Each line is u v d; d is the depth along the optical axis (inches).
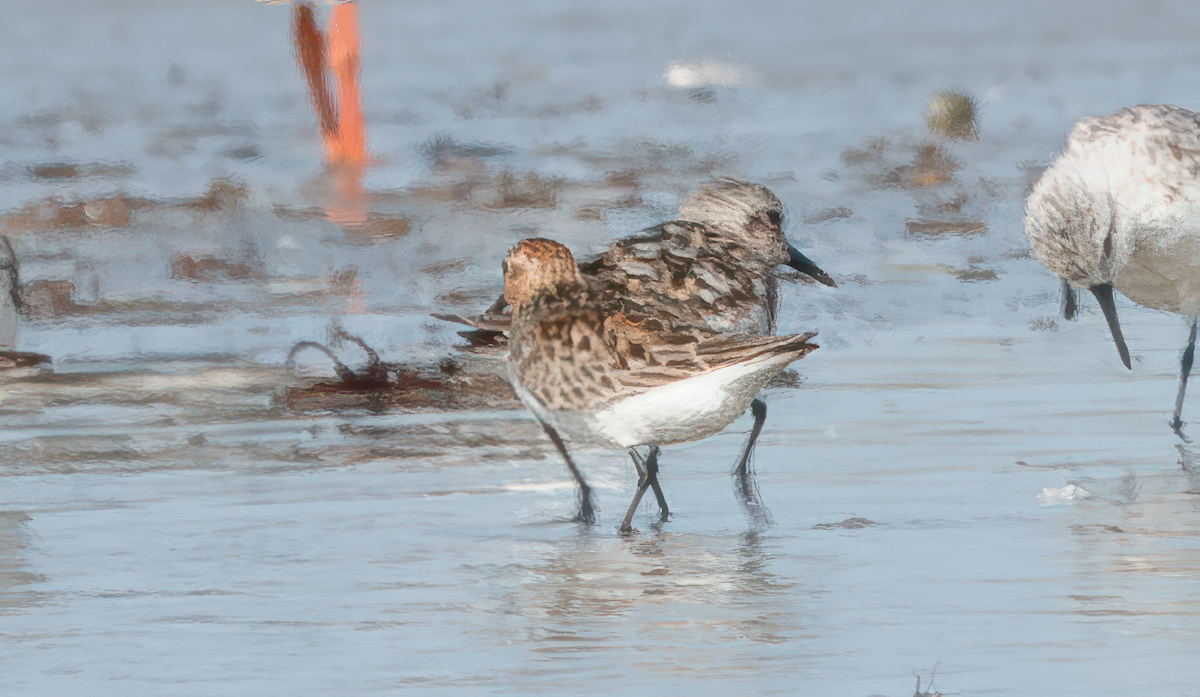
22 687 258.5
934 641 277.4
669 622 293.1
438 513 380.2
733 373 336.5
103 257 721.6
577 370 341.7
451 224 783.7
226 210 813.9
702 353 335.3
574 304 346.3
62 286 653.9
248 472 418.0
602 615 297.6
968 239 765.3
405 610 302.0
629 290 362.3
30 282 658.2
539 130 1095.6
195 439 450.6
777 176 918.4
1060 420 465.4
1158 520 361.1
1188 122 472.1
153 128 1127.0
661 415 343.6
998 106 1237.1
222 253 724.0
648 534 359.6
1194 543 341.4
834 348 570.3
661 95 1248.2
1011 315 625.0
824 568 326.6
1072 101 1298.0
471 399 497.0
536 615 298.8
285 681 261.1
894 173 917.8
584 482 382.0
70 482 407.5
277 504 387.9
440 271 693.9
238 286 667.4
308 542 354.0
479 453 439.8
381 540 354.6
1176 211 465.4
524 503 390.0
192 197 858.8
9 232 772.6
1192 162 464.8
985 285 673.0
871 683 255.3
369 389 506.0
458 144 1022.4
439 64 1501.0
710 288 374.6
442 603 307.7
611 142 1036.5
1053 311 625.9
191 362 543.8
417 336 575.8
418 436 456.4
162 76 1435.8
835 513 373.1
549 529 365.7
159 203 844.0
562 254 350.9
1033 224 484.1
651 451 375.6
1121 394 499.5
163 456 433.4
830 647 274.2
